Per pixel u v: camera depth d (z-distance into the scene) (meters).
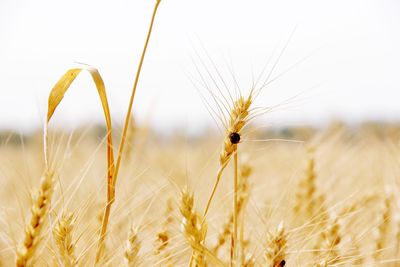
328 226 0.97
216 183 0.88
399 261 1.02
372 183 1.23
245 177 1.08
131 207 0.97
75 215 0.90
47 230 0.85
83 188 1.03
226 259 0.96
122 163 1.09
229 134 0.87
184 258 0.96
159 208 1.00
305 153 1.24
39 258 0.88
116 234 0.97
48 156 0.86
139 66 0.88
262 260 0.91
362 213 1.09
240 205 0.99
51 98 0.90
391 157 1.22
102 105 0.90
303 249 0.95
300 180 1.18
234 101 0.88
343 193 1.20
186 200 0.87
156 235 0.94
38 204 0.82
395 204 1.06
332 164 1.41
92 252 0.92
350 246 0.97
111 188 0.89
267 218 0.96
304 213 1.10
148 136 1.37
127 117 0.89
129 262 0.89
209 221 0.98
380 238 1.05
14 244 0.85
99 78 0.90
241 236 0.90
